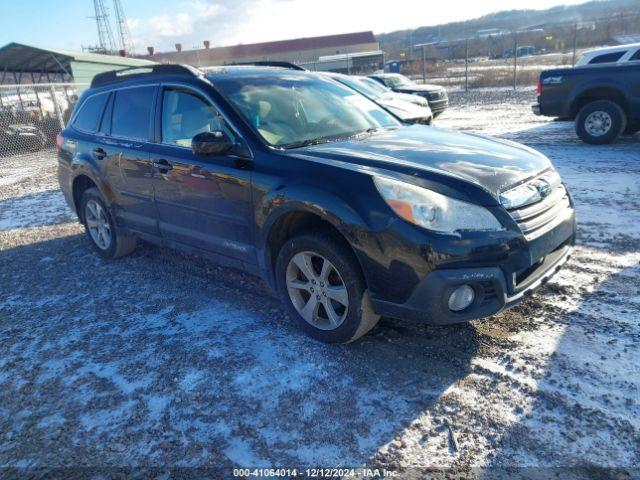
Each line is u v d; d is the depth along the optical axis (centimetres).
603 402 255
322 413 265
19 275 506
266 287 424
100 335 367
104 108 491
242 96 382
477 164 310
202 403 280
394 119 448
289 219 333
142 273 481
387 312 291
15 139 1603
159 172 409
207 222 382
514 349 306
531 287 294
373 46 6962
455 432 245
